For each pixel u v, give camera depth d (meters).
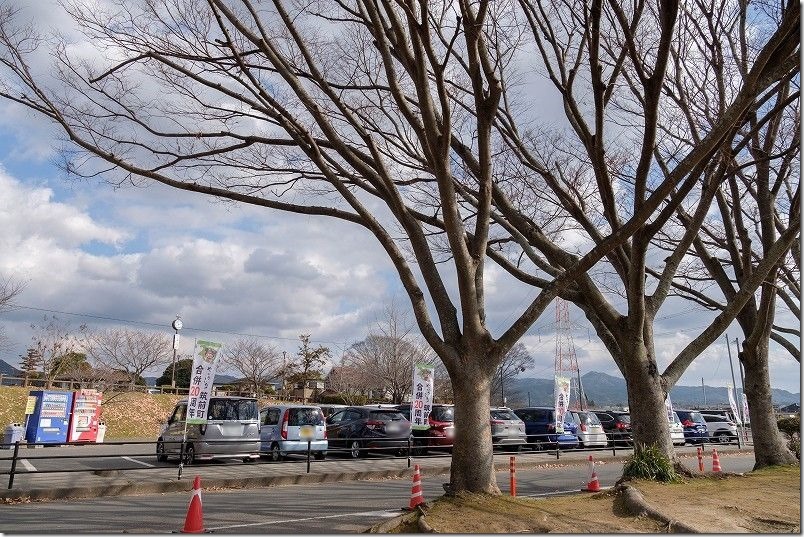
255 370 42.75
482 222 9.08
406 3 7.76
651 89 8.60
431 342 8.34
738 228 13.20
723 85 11.66
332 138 9.47
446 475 14.75
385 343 39.25
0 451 18.98
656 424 10.76
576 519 7.24
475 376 8.18
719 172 10.23
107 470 12.61
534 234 11.46
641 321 10.65
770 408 13.34
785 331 15.81
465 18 8.38
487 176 8.92
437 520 6.84
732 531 6.86
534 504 7.88
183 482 11.64
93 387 33.34
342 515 8.84
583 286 11.05
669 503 8.27
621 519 7.36
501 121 12.16
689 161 8.01
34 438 21.05
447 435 18.94
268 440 15.80
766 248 12.92
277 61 9.24
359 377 41.25
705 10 11.56
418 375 15.93
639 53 10.91
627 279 10.91
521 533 6.47
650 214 8.19
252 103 9.93
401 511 8.90
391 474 14.30
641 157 9.41
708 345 11.49
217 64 10.28
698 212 10.92
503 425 19.66
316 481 13.22
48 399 21.61
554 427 20.11
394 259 8.96
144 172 10.16
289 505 9.80
